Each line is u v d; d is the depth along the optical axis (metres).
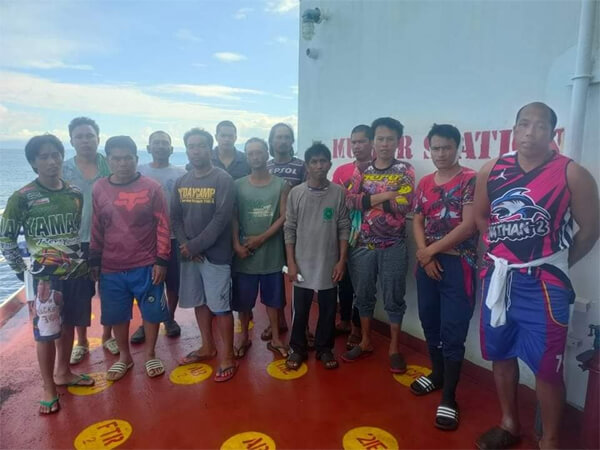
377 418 2.18
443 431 2.07
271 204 2.72
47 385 2.28
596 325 1.84
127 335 2.69
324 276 2.60
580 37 1.78
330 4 3.41
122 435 2.07
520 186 1.71
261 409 2.27
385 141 2.46
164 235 2.57
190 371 2.70
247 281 2.76
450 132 2.09
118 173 2.50
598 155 1.82
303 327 2.73
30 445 2.02
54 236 2.28
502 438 1.93
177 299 3.23
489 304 1.81
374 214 2.54
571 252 1.75
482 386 2.47
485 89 2.30
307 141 3.90
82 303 2.46
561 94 1.96
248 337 3.10
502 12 2.17
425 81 2.65
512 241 1.74
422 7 2.61
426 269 2.21
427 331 2.38
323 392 2.42
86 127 2.77
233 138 3.21
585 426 1.79
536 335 1.69
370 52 3.06
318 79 3.66
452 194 2.13
